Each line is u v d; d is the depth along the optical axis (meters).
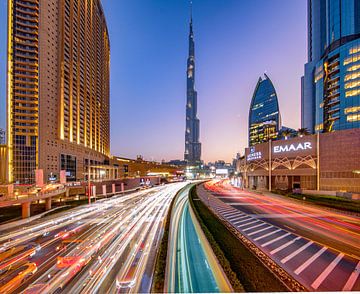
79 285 13.29
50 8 81.88
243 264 14.61
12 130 74.25
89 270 15.12
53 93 81.94
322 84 84.81
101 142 127.62
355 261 16.08
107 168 126.38
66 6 89.19
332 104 75.94
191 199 47.69
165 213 34.16
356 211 32.19
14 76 75.62
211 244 17.92
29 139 75.19
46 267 15.73
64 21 87.44
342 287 12.77
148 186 99.75
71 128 90.06
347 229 24.30
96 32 120.62
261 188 69.44
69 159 88.12
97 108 120.44
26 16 78.31
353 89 69.12
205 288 12.51
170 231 23.61
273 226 25.55
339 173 50.12
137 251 18.23
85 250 18.73
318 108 87.25
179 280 13.40
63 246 19.86
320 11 96.00
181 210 36.59
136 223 27.73
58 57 85.25
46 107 78.44
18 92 76.00
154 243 20.09
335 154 51.03
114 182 81.06
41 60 78.12
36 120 76.50
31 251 18.78
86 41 106.75
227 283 12.54
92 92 113.50
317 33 98.88
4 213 38.06
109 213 35.09
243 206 39.72
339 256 16.92
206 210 34.12
